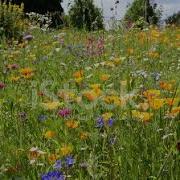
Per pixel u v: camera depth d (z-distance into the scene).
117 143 1.82
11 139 2.03
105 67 3.73
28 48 5.14
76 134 2.00
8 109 2.46
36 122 2.21
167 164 1.61
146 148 1.72
